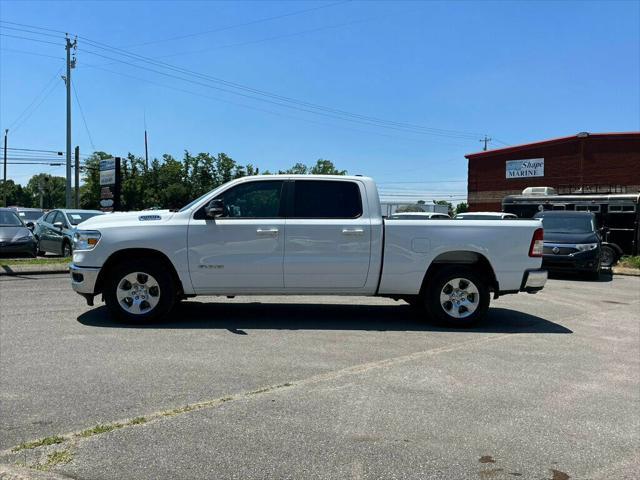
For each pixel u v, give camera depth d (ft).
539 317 28.94
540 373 18.10
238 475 10.84
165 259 24.21
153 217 24.29
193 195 209.46
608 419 14.17
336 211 24.70
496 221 25.05
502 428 13.42
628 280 50.34
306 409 14.30
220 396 15.15
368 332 23.72
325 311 28.60
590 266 48.96
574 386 16.79
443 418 13.94
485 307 25.30
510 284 25.12
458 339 22.86
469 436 12.91
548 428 13.51
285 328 24.08
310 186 24.82
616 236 60.08
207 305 29.66
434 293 25.04
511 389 16.35
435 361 19.20
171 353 19.39
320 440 12.46
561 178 149.69
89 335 21.91
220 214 23.62
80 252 23.88
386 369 18.04
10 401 14.52
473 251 24.93
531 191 71.92
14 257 48.73
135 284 24.12
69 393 15.17
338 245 24.31
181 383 16.17
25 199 356.18
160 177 207.51
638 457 12.06
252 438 12.48
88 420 13.32
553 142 150.51
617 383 17.21
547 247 50.11
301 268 24.21
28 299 30.12
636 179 138.92
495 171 162.20
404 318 27.14
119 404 14.40
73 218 51.80
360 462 11.50
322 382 16.56
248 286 24.32
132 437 12.40
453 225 24.82
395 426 13.37
